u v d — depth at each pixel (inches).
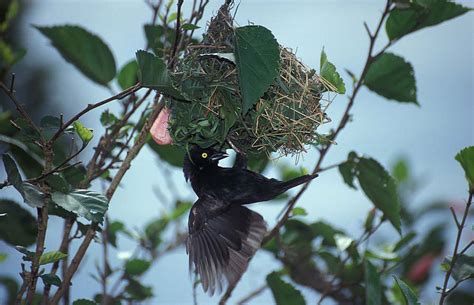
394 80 484.4
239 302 487.5
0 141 410.6
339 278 503.5
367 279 434.6
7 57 408.8
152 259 510.9
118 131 437.1
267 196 430.9
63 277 431.5
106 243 470.3
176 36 391.9
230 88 398.6
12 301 479.2
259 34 381.1
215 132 411.8
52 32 482.0
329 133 460.1
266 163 514.9
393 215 473.1
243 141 424.8
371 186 474.0
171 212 530.3
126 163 406.6
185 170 439.5
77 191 370.9
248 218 424.5
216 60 400.5
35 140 377.7
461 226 380.8
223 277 406.3
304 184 470.0
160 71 357.7
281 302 465.4
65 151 478.6
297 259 515.2
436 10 451.2
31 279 368.5
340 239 492.7
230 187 428.5
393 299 500.4
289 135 406.9
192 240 415.8
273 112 403.2
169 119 417.1
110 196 401.4
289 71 407.8
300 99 406.9
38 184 378.3
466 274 383.9
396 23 462.0
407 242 497.4
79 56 489.1
